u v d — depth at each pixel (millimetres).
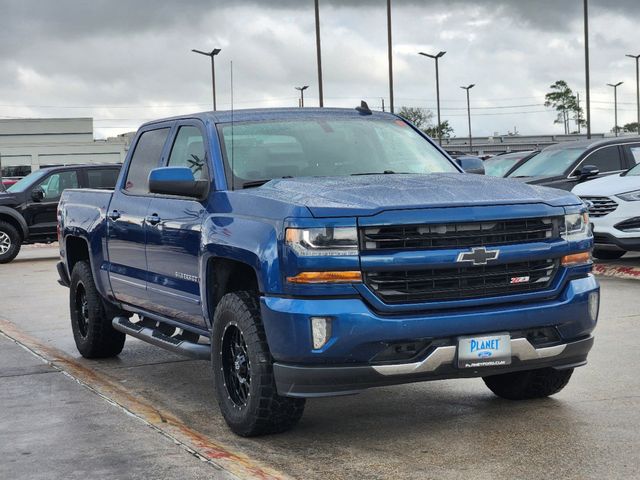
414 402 6172
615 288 11422
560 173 15109
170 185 5828
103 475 4684
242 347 5363
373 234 4906
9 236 19016
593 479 4441
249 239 5188
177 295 6297
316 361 4891
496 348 5059
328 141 6320
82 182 19547
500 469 4648
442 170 6383
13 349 8492
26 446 5273
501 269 5141
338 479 4594
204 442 5230
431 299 4984
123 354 8445
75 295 8336
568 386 6457
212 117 6359
